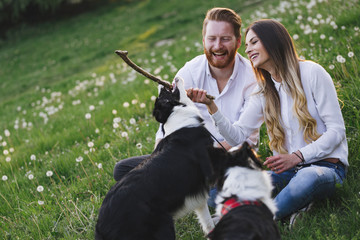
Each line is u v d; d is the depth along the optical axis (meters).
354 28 5.89
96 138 6.71
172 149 2.93
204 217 3.17
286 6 9.83
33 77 18.08
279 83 3.34
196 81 3.77
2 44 26.53
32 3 29.72
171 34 18.38
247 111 3.52
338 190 3.14
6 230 4.26
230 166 2.68
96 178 4.81
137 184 2.74
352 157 3.59
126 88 9.15
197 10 21.50
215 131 3.71
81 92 10.98
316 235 2.88
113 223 2.62
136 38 19.70
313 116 3.24
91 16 27.86
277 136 3.37
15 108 12.56
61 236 3.94
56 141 7.23
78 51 20.42
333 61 5.04
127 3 29.09
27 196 5.03
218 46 3.47
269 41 3.22
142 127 6.13
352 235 2.77
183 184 2.83
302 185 2.99
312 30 6.89
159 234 2.68
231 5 18.94
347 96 4.32
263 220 2.39
